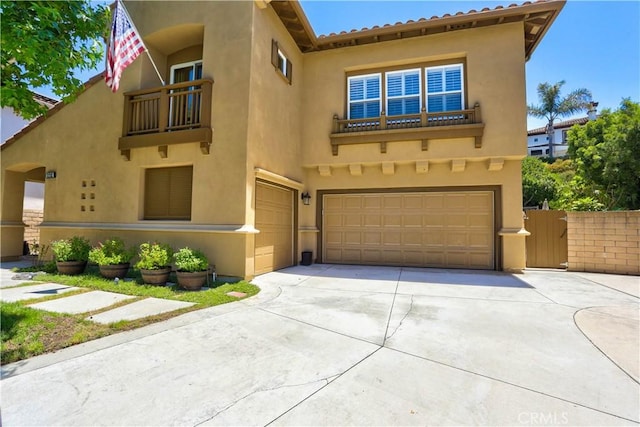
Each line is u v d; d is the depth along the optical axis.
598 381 2.96
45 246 9.65
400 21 9.74
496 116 9.45
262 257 8.59
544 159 33.56
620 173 15.16
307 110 11.09
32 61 4.44
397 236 10.52
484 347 3.73
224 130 7.75
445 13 9.38
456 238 10.02
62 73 4.81
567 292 6.62
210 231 7.50
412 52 10.27
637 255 8.89
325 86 11.00
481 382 2.92
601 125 17.64
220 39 8.02
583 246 9.45
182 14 8.49
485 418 2.38
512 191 9.52
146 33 8.88
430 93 10.21
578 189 17.95
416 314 5.02
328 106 10.91
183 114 8.43
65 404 2.47
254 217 7.81
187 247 7.58
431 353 3.56
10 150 10.66
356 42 10.59
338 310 5.21
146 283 6.74
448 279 8.07
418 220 10.35
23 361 3.22
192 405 2.50
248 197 7.53
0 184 10.72
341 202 11.10
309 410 2.45
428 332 4.22
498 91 9.48
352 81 11.00
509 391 2.77
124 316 4.66
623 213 9.08
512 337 4.06
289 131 10.11
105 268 7.16
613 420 2.37
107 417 2.32
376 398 2.63
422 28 9.73
